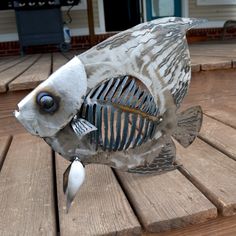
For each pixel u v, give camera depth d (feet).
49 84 1.77
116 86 1.89
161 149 2.17
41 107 1.78
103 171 2.47
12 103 3.89
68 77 1.77
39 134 1.84
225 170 2.38
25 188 2.34
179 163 2.47
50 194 2.22
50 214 1.97
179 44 1.99
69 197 1.86
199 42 10.98
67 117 1.81
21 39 10.16
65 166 2.67
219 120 3.64
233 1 12.76
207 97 4.53
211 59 4.82
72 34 11.50
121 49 1.83
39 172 2.61
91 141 1.91
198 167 2.45
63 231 1.78
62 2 10.22
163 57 1.95
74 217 1.90
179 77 2.06
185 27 2.00
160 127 2.10
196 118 2.22
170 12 12.63
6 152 3.22
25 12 10.02
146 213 1.88
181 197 2.04
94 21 11.60
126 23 13.28
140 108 1.98
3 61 8.27
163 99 2.04
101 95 1.87
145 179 2.31
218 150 2.77
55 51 11.28
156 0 12.53
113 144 1.97
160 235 1.85
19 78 4.13
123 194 2.12
